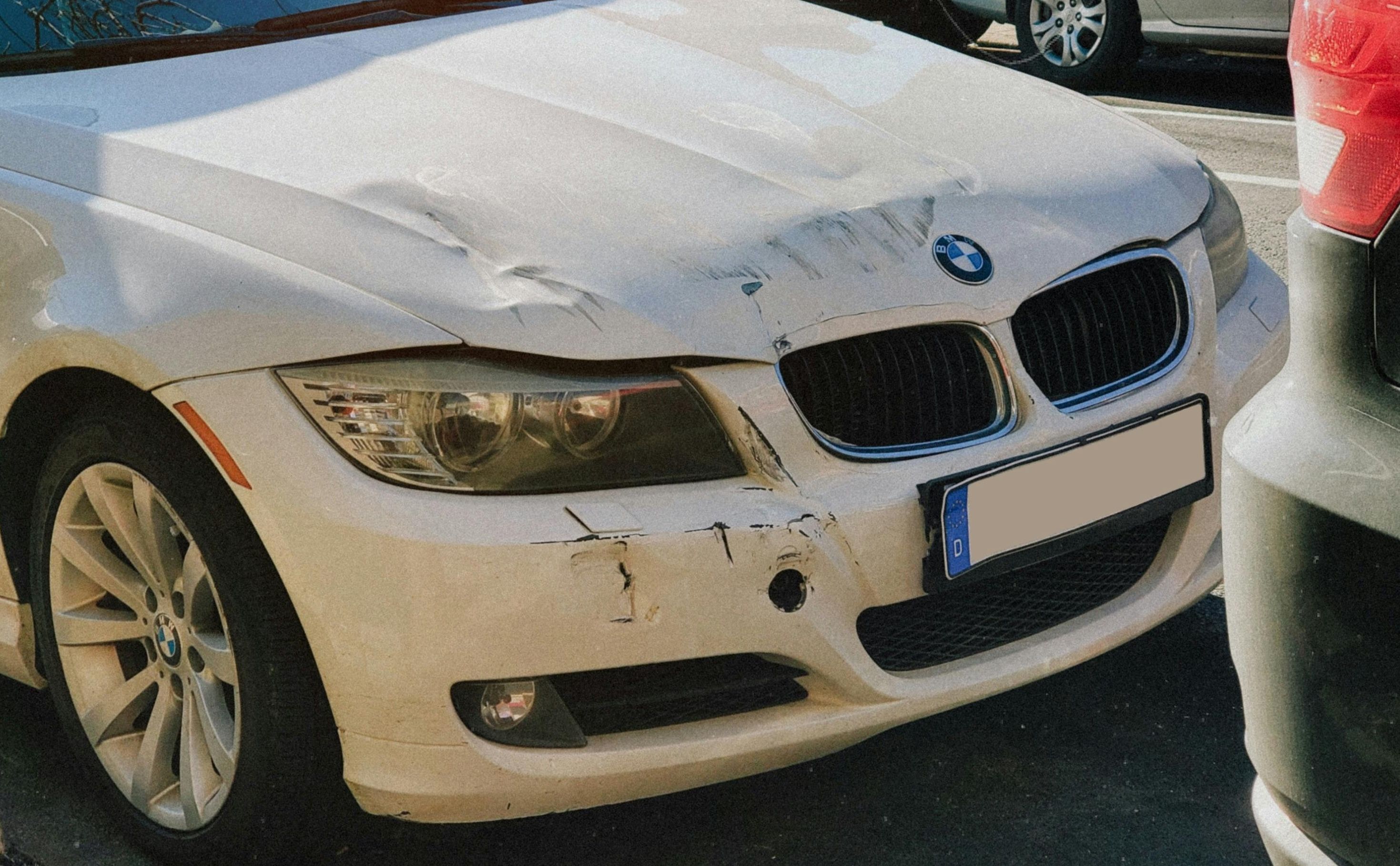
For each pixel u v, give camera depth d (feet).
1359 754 4.87
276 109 8.63
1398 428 4.77
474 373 6.72
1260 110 25.08
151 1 10.14
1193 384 8.29
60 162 8.24
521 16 10.41
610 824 8.14
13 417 7.93
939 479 7.23
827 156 8.34
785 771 8.55
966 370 7.60
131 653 8.39
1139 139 9.40
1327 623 4.89
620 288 7.02
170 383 7.00
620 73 9.17
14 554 8.54
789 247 7.43
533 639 6.60
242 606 6.98
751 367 7.02
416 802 6.88
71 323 7.38
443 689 6.66
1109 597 8.32
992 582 7.80
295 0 10.53
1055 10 27.37
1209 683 9.20
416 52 9.50
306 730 7.07
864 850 7.81
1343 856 5.05
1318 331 5.00
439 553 6.52
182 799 7.73
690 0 11.07
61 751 9.12
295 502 6.70
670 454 6.87
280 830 7.31
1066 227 8.17
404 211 7.41
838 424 7.29
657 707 7.07
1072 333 7.97
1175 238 8.57
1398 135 4.70
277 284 7.06
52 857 8.07
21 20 9.95
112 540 8.18
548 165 7.92
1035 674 7.76
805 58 9.82
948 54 10.40
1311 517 4.89
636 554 6.65
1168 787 8.21
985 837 7.86
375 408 6.72
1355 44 4.74
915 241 7.72
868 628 7.43
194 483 7.07
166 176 7.88
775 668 7.12
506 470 6.66
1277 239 17.57
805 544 6.92
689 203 7.68
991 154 8.66
